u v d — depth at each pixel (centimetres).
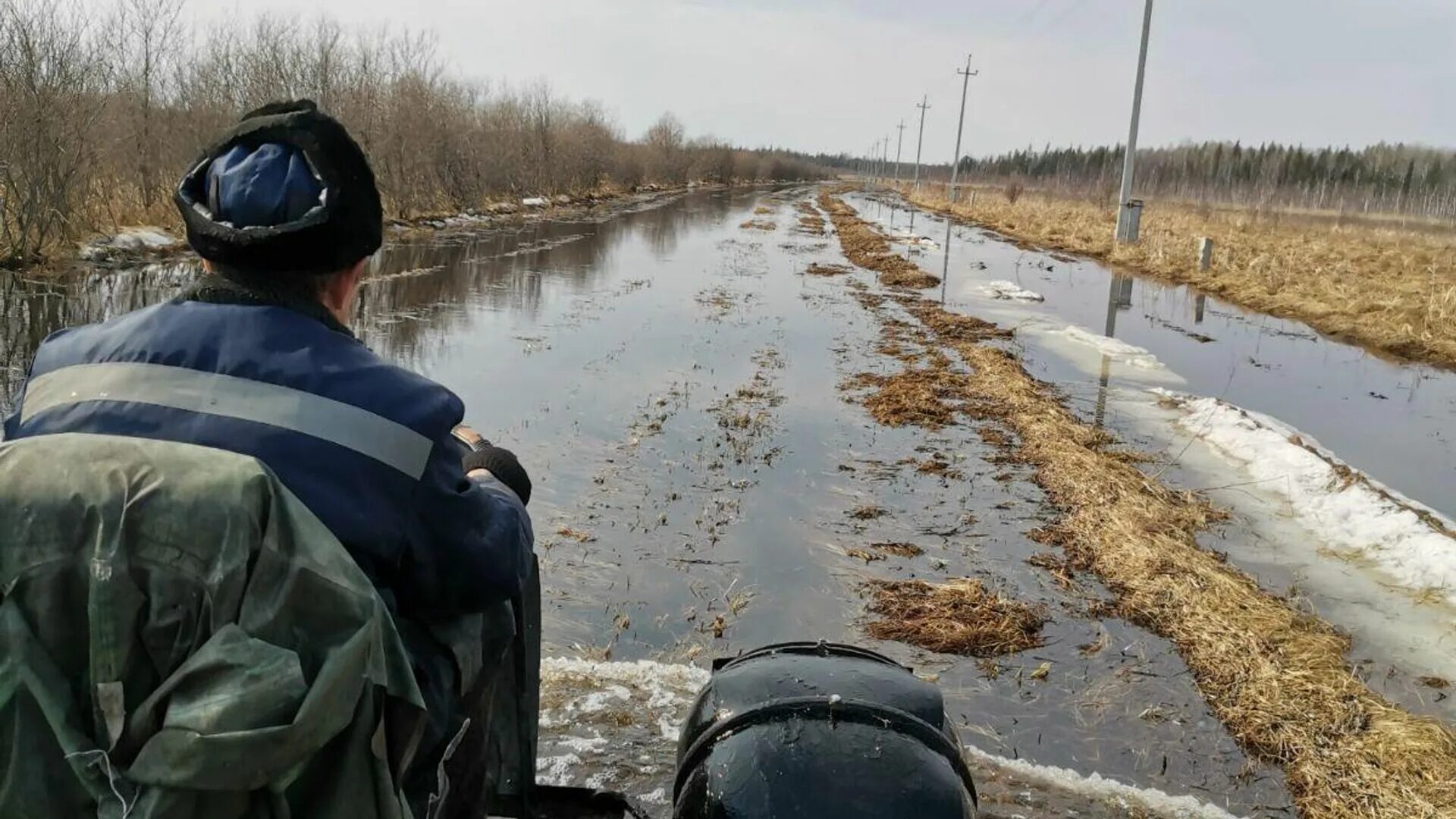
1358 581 755
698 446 987
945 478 934
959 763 215
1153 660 611
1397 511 850
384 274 2105
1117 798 437
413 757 170
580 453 941
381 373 174
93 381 164
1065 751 511
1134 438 1130
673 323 1695
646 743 438
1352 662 627
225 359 166
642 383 1236
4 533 142
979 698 559
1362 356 1814
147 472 146
